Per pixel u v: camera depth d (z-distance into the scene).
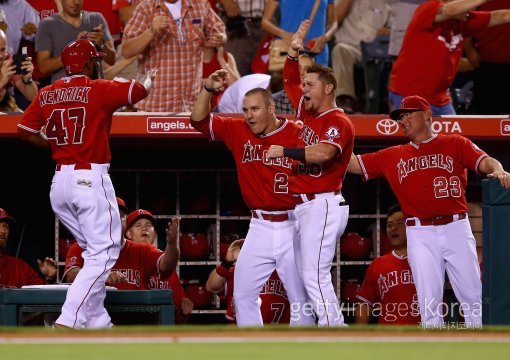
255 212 34.50
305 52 44.81
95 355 21.12
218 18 44.47
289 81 35.84
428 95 43.22
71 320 31.09
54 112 32.28
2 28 44.44
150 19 43.12
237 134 34.59
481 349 22.19
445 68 43.12
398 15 47.81
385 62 48.00
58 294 32.69
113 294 33.19
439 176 34.78
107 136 32.62
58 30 43.78
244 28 49.09
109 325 32.25
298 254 33.38
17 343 22.81
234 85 42.94
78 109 32.03
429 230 34.78
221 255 45.03
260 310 36.97
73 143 32.03
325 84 32.28
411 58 43.28
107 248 32.06
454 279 34.97
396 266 38.72
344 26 50.53
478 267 34.94
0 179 45.22
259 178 34.25
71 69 32.56
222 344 22.77
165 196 45.22
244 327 25.39
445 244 34.78
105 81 32.38
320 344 22.83
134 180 45.62
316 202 32.31
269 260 34.44
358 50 49.47
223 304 44.72
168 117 41.00
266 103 34.06
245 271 34.47
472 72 48.69
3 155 44.84
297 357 20.94
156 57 43.38
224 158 45.22
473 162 34.62
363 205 45.00
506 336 24.44
